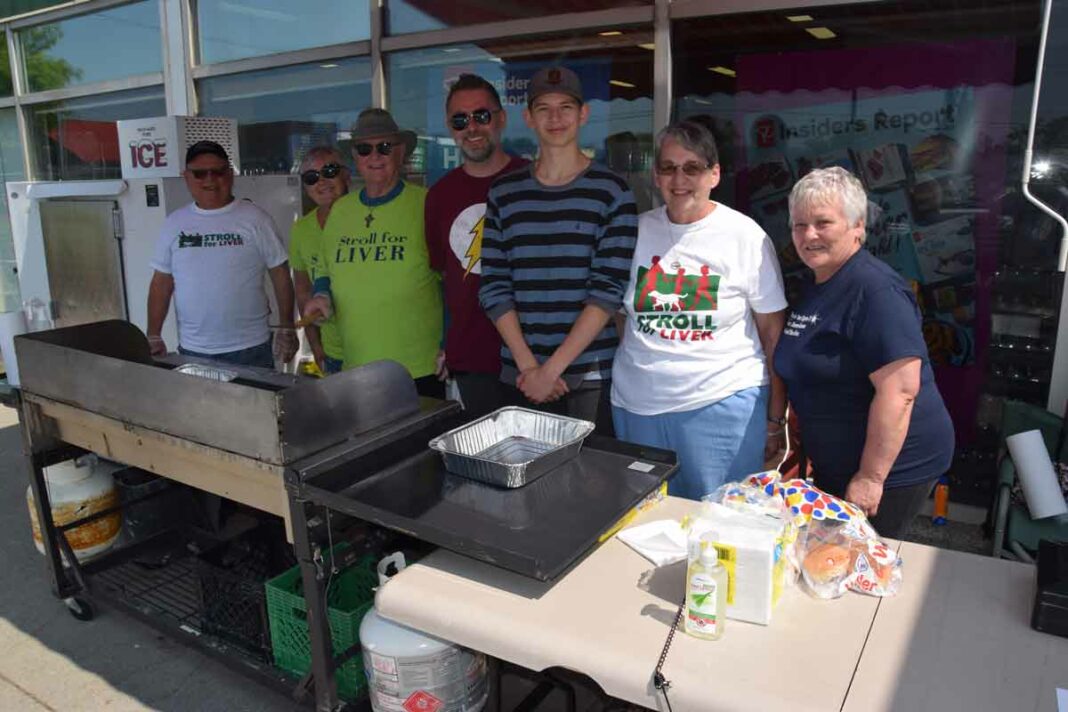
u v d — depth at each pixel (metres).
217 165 3.26
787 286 3.56
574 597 1.52
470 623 1.47
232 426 1.94
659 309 2.27
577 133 2.35
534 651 1.40
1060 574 1.43
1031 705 1.21
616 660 1.33
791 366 2.09
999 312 3.09
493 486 1.82
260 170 4.73
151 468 2.29
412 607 1.54
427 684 1.67
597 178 2.32
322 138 4.44
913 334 1.87
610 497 1.75
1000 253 3.12
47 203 4.10
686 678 1.28
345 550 1.93
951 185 3.17
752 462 2.33
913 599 1.50
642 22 3.34
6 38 5.75
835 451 2.08
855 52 3.23
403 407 2.18
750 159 3.50
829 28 3.22
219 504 3.17
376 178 2.81
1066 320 2.88
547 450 2.00
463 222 2.64
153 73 5.04
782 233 3.52
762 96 3.41
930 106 3.15
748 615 1.42
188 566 3.00
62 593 2.71
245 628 2.33
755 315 2.29
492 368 2.68
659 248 2.28
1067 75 2.84
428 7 3.89
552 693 1.86
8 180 6.16
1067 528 2.55
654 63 3.36
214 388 1.95
